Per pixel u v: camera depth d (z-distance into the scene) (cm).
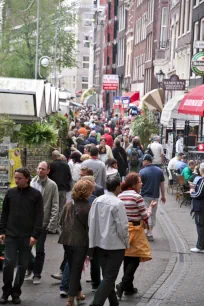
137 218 1431
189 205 2959
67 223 1322
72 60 8488
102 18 15188
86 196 1328
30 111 2353
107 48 13312
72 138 3538
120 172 3247
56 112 3672
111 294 1288
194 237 2206
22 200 1348
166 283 1584
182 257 1898
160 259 1850
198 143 3716
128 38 10638
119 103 8738
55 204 1530
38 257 1496
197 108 3052
